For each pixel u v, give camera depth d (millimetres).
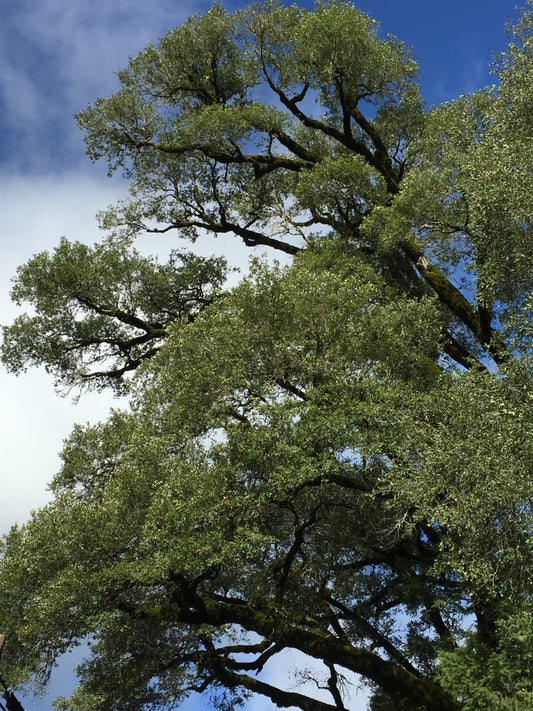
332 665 20562
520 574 13391
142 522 15789
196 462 16328
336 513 18156
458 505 13602
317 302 17844
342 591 20578
